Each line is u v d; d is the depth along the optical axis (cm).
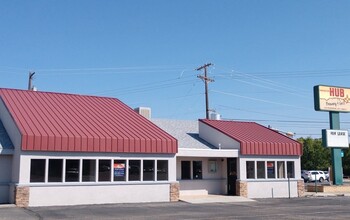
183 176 2892
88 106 2847
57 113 2570
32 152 2162
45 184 2183
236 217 1802
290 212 2022
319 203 2525
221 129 3144
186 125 3584
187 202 2467
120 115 2820
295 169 3097
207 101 4694
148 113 3547
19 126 2220
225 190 3009
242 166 2886
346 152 6825
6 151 2233
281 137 3206
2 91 2703
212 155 2798
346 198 2928
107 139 2361
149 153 2492
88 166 2320
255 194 2903
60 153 2236
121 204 2322
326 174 6022
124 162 2423
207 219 1723
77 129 2395
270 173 2992
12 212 1875
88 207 2142
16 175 2178
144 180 2470
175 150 2564
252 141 2944
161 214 1883
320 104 3669
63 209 2031
